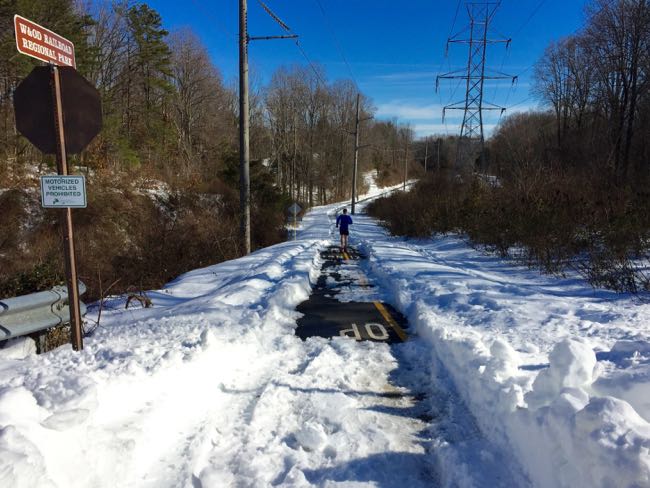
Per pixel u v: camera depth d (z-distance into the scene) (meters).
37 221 16.42
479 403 4.00
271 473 3.24
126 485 2.95
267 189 30.77
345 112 75.81
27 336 5.79
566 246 11.93
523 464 3.04
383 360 5.66
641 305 7.22
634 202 11.68
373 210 42.97
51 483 2.30
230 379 5.00
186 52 47.97
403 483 3.14
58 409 3.03
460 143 29.44
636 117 29.72
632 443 2.19
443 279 10.45
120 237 17.59
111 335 6.10
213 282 11.46
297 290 9.74
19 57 20.80
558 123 52.25
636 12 28.22
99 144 26.38
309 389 4.68
